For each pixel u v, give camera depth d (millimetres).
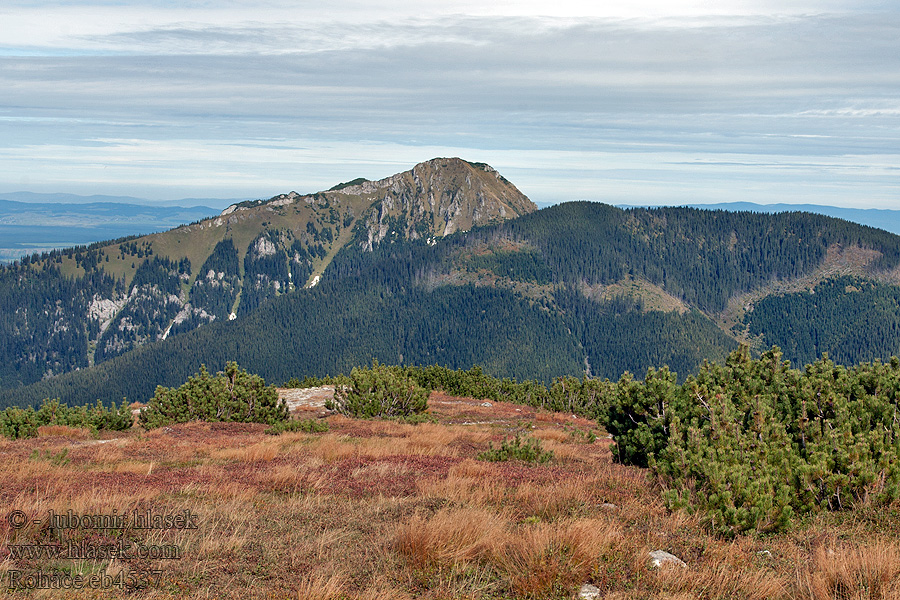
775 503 11469
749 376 20891
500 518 11008
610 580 8461
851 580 8156
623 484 14625
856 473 12422
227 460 19125
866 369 20359
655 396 18984
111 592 7609
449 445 23922
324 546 9617
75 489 13102
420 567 8789
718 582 8398
